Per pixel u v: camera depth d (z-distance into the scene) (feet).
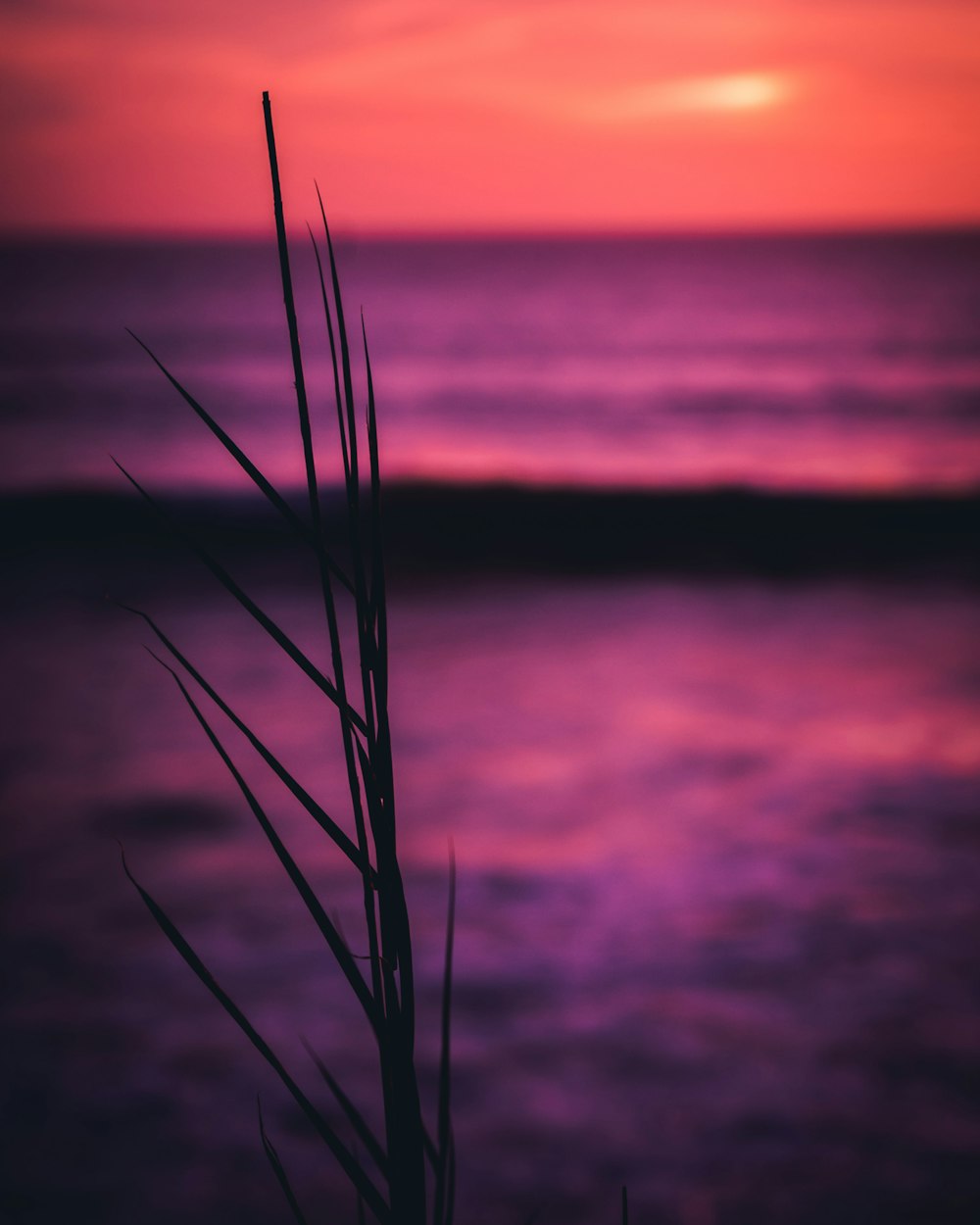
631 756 27.37
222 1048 15.24
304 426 1.29
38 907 19.31
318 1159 13.01
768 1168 12.69
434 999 16.46
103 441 87.86
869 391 112.57
